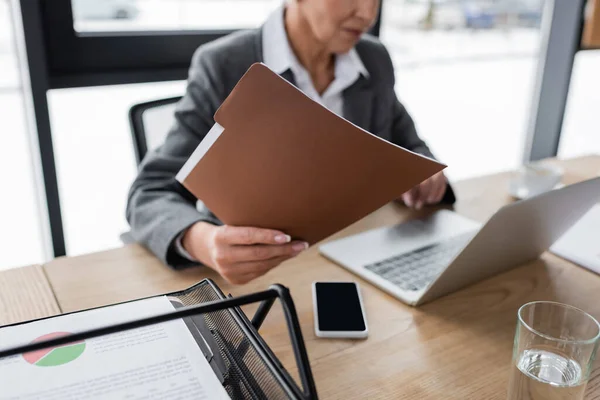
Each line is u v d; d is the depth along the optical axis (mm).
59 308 665
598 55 2482
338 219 646
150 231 810
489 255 686
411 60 2354
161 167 971
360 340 624
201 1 1683
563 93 2389
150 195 908
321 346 610
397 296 712
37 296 689
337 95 1252
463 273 688
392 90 1340
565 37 2311
